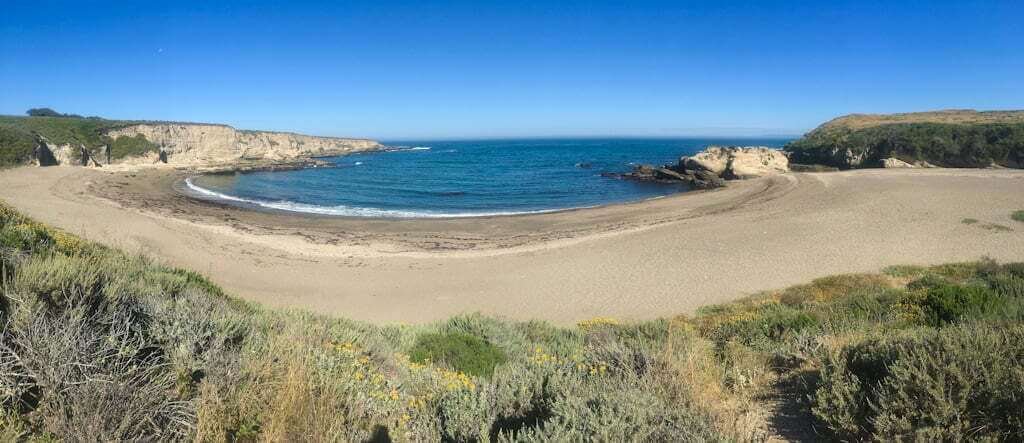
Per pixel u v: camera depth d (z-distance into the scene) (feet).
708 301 54.03
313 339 16.01
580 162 327.88
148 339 12.01
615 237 87.20
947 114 327.47
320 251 80.84
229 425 10.15
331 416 11.08
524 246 84.53
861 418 11.52
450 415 12.19
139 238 79.05
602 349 17.97
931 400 10.84
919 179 137.69
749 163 188.65
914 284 47.73
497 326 29.25
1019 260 61.31
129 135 280.10
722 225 91.61
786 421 12.65
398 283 64.64
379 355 18.76
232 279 62.85
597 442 9.60
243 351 12.75
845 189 126.52
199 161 299.58
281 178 227.40
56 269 12.01
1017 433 10.05
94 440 8.68
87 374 9.48
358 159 380.37
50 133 241.35
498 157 402.31
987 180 131.44
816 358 16.12
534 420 11.91
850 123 334.65
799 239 78.13
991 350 11.87
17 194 125.08
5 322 10.21
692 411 11.56
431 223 113.70
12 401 9.06
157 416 9.95
